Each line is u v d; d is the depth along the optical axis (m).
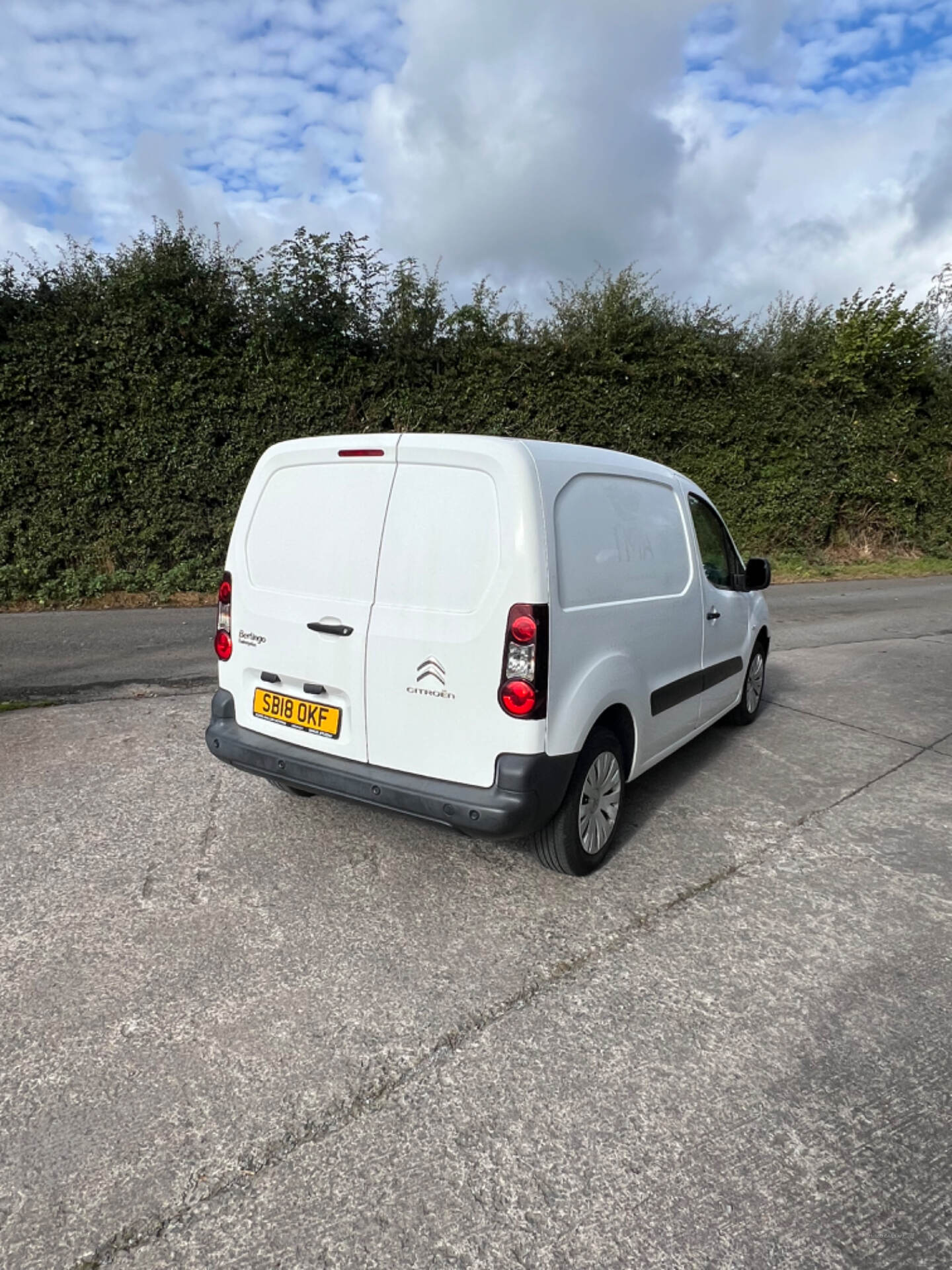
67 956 2.82
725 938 3.10
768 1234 1.87
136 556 10.85
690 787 4.66
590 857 3.51
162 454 10.72
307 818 3.98
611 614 3.43
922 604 13.05
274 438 11.29
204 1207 1.89
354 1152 2.06
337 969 2.81
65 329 10.07
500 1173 2.01
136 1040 2.42
